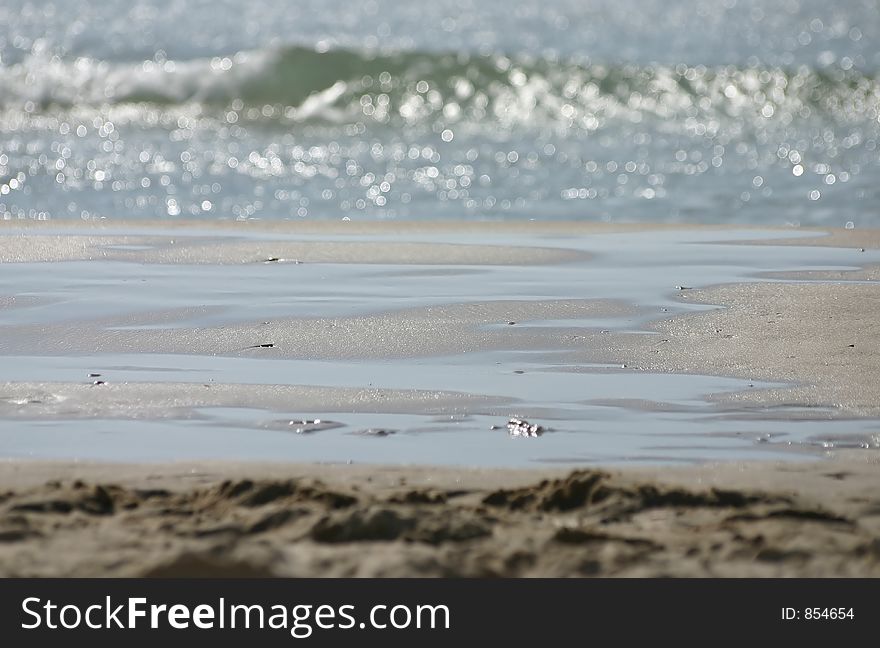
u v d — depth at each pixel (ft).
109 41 348.18
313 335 96.12
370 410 77.10
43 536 54.19
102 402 78.13
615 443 70.85
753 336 96.53
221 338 95.25
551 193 192.65
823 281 119.65
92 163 210.38
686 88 277.03
